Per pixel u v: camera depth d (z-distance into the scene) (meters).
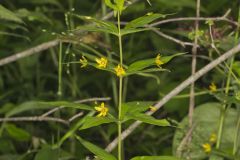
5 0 1.62
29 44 1.49
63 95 1.51
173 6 1.42
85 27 0.93
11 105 1.39
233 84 1.14
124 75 0.93
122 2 0.92
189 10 1.45
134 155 1.39
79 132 1.40
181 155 1.15
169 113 1.40
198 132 1.18
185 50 1.41
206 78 1.36
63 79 1.49
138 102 0.94
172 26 1.43
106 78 1.62
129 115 0.93
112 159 0.93
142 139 1.42
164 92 1.39
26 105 1.26
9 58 1.22
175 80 1.51
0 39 1.48
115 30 0.92
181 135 1.19
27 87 1.57
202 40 1.14
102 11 1.36
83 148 1.36
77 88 1.48
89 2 1.70
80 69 1.59
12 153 1.40
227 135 1.18
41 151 1.19
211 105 1.20
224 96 1.09
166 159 0.93
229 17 1.30
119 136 0.93
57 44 1.24
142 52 1.54
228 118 1.19
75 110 1.41
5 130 1.41
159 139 1.41
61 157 1.23
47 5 1.73
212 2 1.40
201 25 1.36
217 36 1.19
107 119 0.92
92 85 1.69
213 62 1.10
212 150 1.09
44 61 1.78
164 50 1.35
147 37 1.59
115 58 1.46
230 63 1.13
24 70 1.57
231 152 1.14
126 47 1.56
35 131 1.46
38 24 1.53
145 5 1.40
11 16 1.03
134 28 0.92
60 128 1.39
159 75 1.52
